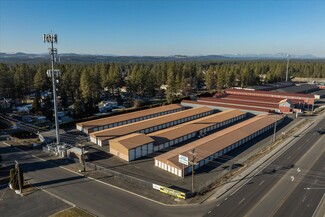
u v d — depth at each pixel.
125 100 138.50
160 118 90.12
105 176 51.97
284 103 107.00
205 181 49.59
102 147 69.19
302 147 67.25
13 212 39.69
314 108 118.88
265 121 86.56
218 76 161.50
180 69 192.50
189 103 120.81
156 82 159.25
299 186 46.94
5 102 120.69
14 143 72.25
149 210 40.03
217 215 38.47
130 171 54.47
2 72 113.25
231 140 67.31
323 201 42.09
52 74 63.91
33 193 45.50
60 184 48.75
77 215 38.69
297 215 38.44
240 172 52.84
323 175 51.34
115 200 43.00
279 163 57.19
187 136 74.94
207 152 59.22
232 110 103.81
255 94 143.38
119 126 82.56
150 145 64.44
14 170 45.66
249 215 38.41
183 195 43.03
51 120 96.31
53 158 61.84
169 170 54.03
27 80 129.00
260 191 45.25
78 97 124.31
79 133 81.50
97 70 142.75
